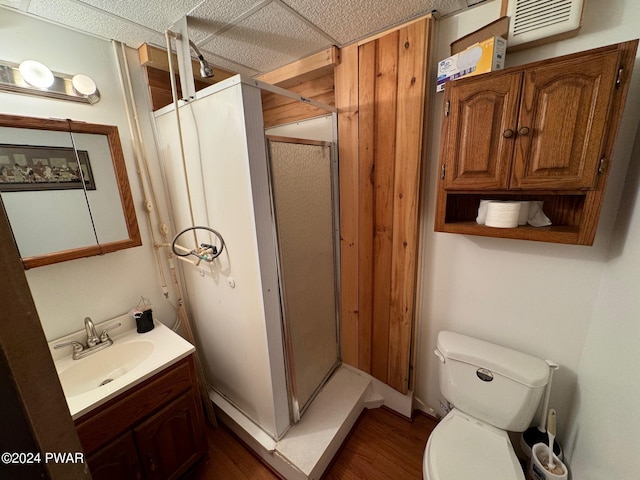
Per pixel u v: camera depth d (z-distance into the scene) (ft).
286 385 4.54
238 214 3.76
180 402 4.09
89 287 4.31
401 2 3.44
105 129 4.00
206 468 4.66
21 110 3.48
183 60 3.76
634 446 2.28
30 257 3.52
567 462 3.70
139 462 3.65
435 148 4.32
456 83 3.30
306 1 3.32
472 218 4.14
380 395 5.77
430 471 3.37
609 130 2.60
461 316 4.64
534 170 3.00
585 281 3.49
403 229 4.60
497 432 3.82
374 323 5.46
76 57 3.89
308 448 4.33
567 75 2.68
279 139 3.92
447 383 4.24
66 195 3.77
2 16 3.28
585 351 3.58
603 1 2.88
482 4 3.54
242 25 3.81
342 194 5.27
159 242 5.10
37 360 1.12
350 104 4.72
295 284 4.61
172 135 4.44
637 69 2.81
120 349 4.29
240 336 4.50
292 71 5.12
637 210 2.72
